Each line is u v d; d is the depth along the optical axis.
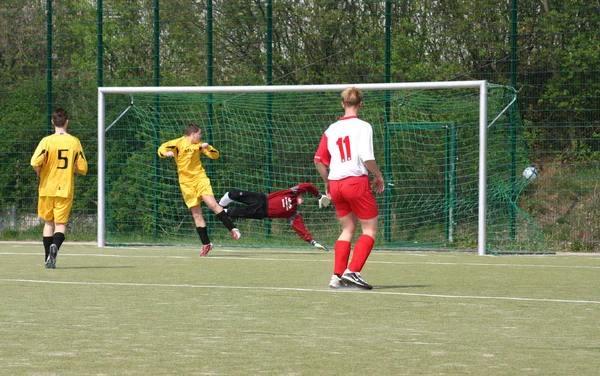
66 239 42.12
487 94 33.88
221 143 41.38
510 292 20.41
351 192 20.17
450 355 12.19
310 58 44.12
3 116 44.06
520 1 41.94
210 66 42.81
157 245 38.53
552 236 37.88
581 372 11.06
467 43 41.88
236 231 31.77
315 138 40.62
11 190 43.72
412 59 42.09
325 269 26.48
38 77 44.62
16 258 30.34
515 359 11.91
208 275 24.41
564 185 39.00
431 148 38.56
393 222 38.66
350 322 15.38
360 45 43.44
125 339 13.45
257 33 44.88
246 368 11.20
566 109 39.50
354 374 10.85
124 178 41.75
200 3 45.44
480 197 33.84
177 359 11.80
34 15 45.44
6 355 12.08
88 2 47.12
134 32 45.09
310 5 44.12
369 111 39.25
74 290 20.39
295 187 34.12
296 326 14.87
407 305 17.78
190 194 31.83
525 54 40.56
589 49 39.59
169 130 41.75
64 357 11.94
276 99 40.91
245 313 16.52
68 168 25.95
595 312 16.92
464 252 35.34
